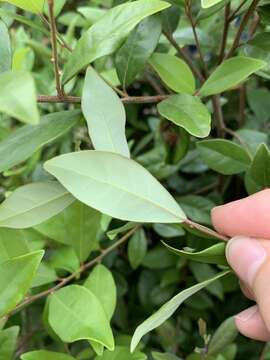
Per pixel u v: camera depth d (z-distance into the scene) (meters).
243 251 0.14
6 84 0.09
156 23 0.16
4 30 0.14
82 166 0.12
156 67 0.16
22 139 0.14
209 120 0.14
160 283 0.23
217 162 0.17
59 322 0.14
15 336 0.15
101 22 0.13
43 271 0.16
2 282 0.13
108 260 0.22
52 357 0.14
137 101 0.16
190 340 0.22
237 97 0.25
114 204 0.12
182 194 0.24
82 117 0.15
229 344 0.18
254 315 0.16
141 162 0.21
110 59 0.23
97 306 0.14
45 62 0.25
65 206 0.13
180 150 0.19
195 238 0.21
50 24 0.13
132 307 0.23
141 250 0.21
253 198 0.15
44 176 0.20
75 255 0.17
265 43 0.16
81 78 0.24
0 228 0.14
